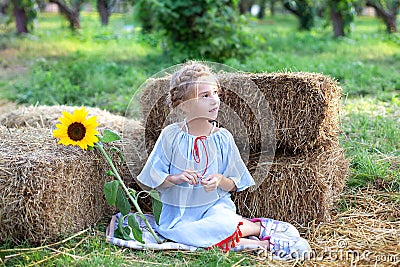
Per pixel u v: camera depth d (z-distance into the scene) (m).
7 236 3.34
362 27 17.73
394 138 5.19
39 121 4.87
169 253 3.32
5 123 4.94
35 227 3.31
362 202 4.07
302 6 16.34
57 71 8.73
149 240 3.50
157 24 9.50
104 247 3.38
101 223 3.77
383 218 3.84
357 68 8.60
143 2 9.82
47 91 7.49
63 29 16.22
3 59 10.74
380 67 9.07
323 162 3.79
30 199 3.26
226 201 3.60
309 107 3.76
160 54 10.64
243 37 9.41
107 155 3.70
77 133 3.62
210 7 9.07
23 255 3.23
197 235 3.38
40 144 3.69
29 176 3.26
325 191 3.68
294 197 3.69
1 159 3.35
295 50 11.76
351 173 4.47
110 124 4.46
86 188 3.63
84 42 13.60
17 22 14.27
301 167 3.69
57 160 3.36
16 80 8.65
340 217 3.83
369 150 4.97
